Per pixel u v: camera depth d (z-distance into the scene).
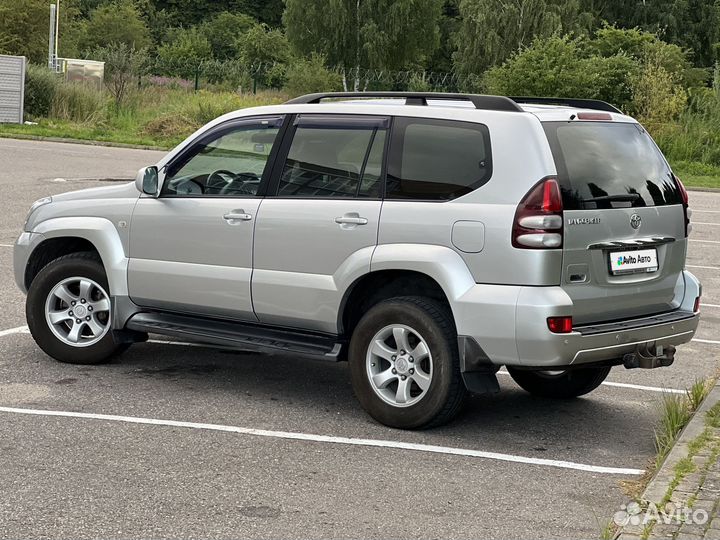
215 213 6.93
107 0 85.31
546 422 6.64
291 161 6.77
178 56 76.69
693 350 8.96
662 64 40.00
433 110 6.32
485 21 64.56
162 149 31.20
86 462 5.51
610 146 6.25
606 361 6.14
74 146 29.67
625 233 6.14
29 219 7.90
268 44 72.12
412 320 6.16
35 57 52.69
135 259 7.30
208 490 5.15
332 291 6.43
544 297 5.75
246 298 6.80
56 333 7.64
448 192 6.11
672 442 5.89
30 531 4.55
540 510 5.03
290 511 4.90
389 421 6.31
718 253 15.02
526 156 5.89
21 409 6.46
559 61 37.06
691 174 30.91
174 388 7.11
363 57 70.50
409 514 4.91
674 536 4.38
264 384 7.32
